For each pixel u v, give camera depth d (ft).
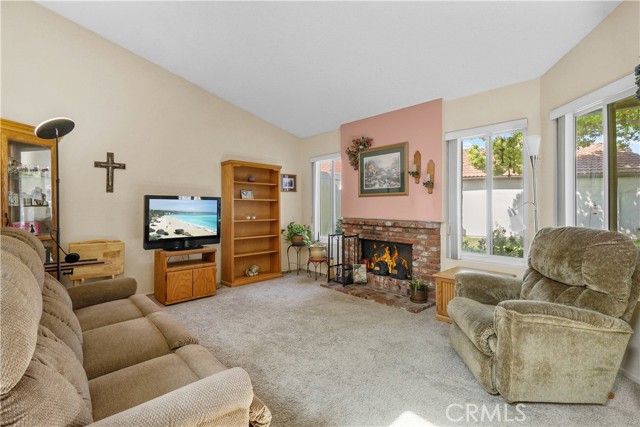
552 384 5.91
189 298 12.87
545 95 10.38
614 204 7.94
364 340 8.96
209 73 13.91
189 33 11.25
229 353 8.20
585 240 6.69
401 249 14.43
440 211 12.74
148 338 5.85
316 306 12.10
